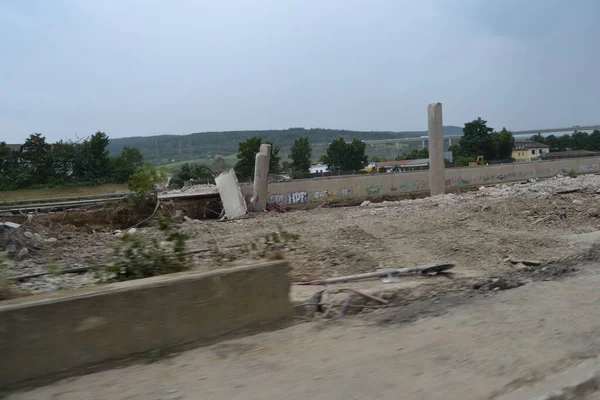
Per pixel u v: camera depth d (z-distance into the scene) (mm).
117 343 4855
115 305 4859
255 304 5836
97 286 5156
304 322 6301
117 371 4711
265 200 26812
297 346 5473
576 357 5340
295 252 10922
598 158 47250
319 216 17953
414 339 5824
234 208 24969
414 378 4727
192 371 4742
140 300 4996
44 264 10562
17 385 4363
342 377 4703
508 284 8734
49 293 4930
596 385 4812
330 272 9430
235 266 5945
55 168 51125
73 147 52688
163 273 7133
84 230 22531
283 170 67312
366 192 34281
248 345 5426
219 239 13602
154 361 4941
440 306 7355
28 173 48781
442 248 11641
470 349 5520
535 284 8711
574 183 24484
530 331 6160
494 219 15422
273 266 6012
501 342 5758
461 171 38656
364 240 12695
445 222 14938
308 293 7168
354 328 6207
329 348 5449
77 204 29422
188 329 5281
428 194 36406
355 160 69625
